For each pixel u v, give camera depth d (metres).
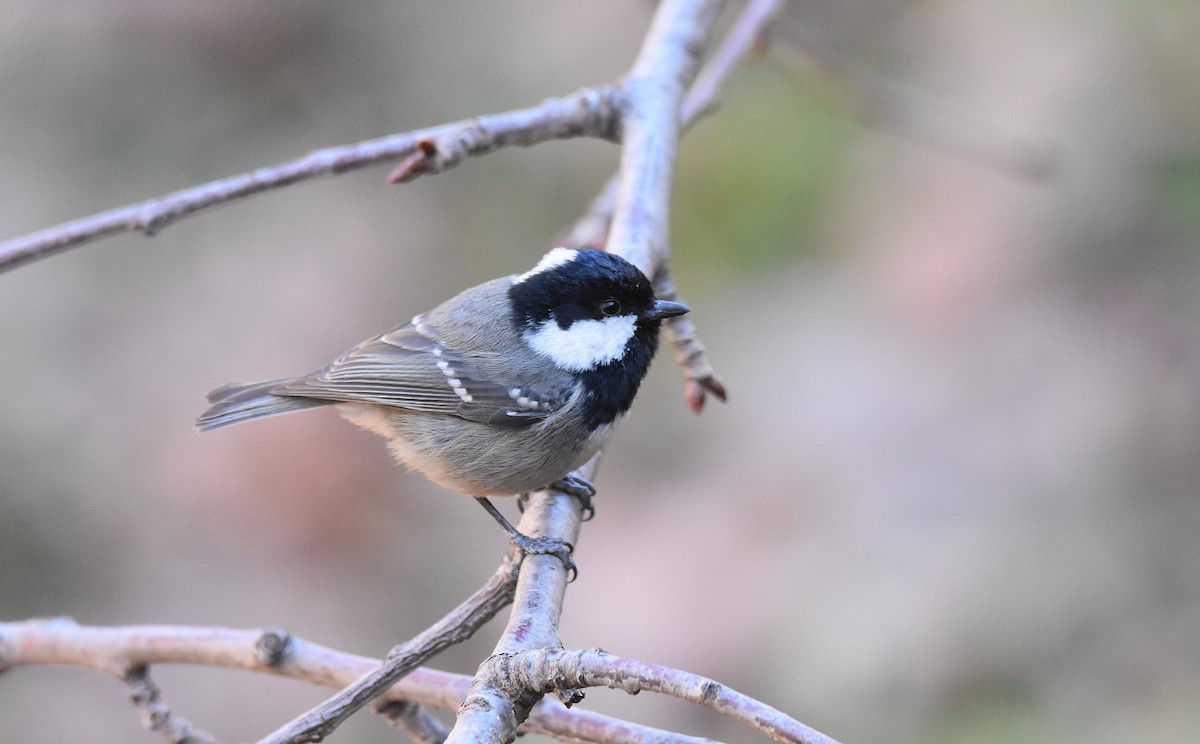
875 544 11.09
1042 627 10.50
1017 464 11.47
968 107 13.04
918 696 10.38
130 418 13.06
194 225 14.04
